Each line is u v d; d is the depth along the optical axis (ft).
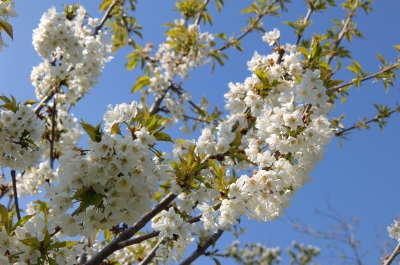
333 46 7.46
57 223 4.26
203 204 4.60
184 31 7.24
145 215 4.59
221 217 4.47
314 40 4.99
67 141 6.71
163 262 5.09
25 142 4.74
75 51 5.92
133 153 4.11
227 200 4.46
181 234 4.54
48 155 6.48
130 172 4.17
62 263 4.44
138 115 4.34
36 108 5.79
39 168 5.99
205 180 4.60
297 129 4.50
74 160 4.11
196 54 7.30
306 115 4.59
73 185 4.13
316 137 4.47
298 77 4.91
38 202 4.90
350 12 7.71
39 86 5.95
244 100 5.03
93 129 4.21
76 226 4.19
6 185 5.90
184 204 4.74
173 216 4.56
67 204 4.17
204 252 5.70
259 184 4.40
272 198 4.42
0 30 4.65
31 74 6.01
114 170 4.12
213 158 4.66
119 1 6.94
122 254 5.84
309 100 4.55
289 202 4.44
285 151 4.49
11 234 4.32
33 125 4.73
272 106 4.95
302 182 4.52
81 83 6.17
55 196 4.17
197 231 5.71
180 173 4.52
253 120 5.09
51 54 5.96
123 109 4.29
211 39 7.55
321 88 4.55
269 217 4.45
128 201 4.15
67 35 5.86
